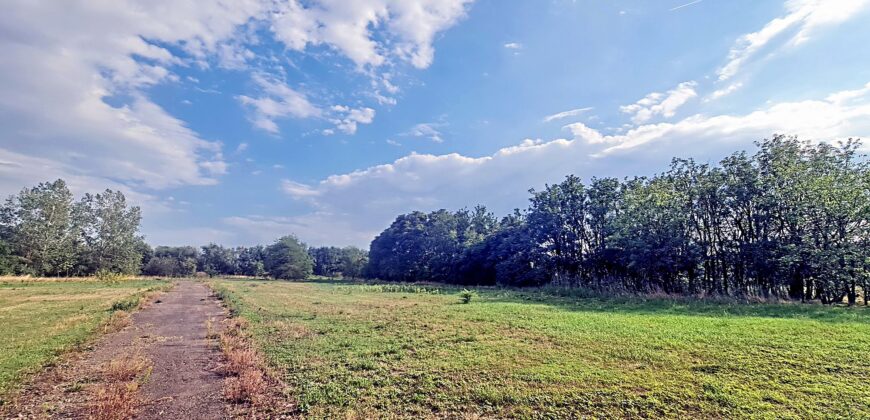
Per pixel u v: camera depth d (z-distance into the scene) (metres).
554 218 45.97
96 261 72.06
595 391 7.70
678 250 30.39
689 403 7.02
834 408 6.62
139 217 78.25
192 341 13.44
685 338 11.73
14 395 7.86
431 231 75.56
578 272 44.88
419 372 9.16
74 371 9.58
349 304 25.11
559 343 11.84
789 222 25.78
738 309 19.14
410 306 23.47
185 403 7.63
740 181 28.78
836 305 21.34
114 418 6.70
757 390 7.48
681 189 32.75
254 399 7.66
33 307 21.92
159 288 39.81
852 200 22.44
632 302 24.72
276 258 97.44
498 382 8.34
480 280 59.38
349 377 8.84
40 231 62.41
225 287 44.88
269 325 15.79
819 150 27.22
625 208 37.00
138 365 9.83
